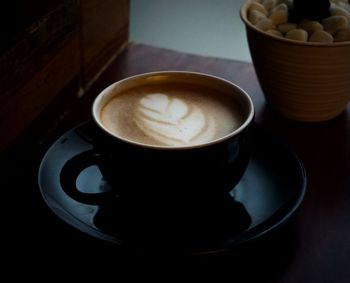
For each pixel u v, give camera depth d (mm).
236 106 409
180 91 426
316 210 408
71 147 424
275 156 424
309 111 495
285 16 487
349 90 489
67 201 381
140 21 1025
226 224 370
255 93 550
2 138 419
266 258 369
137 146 342
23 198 402
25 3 417
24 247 370
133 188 363
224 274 356
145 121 394
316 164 455
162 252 337
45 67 459
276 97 501
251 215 378
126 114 400
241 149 365
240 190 399
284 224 361
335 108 499
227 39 986
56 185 391
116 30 599
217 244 342
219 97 418
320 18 484
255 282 354
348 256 374
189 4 1095
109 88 409
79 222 361
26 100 441
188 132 385
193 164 347
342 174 445
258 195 395
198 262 359
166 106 409
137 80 426
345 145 480
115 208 380
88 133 435
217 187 367
